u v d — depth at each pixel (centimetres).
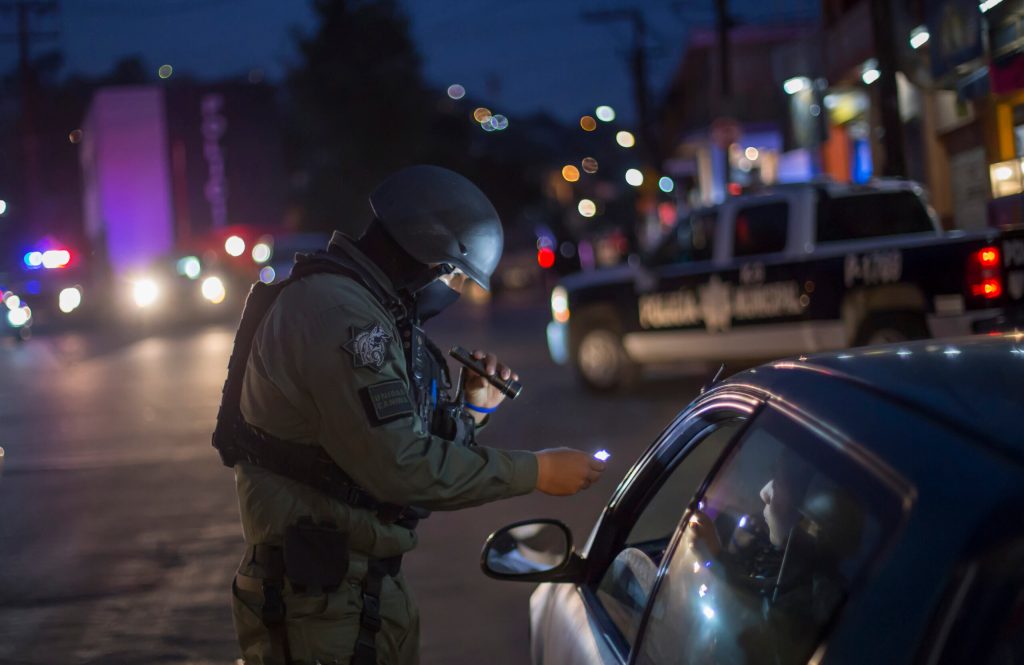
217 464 921
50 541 702
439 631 519
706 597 205
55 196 5812
